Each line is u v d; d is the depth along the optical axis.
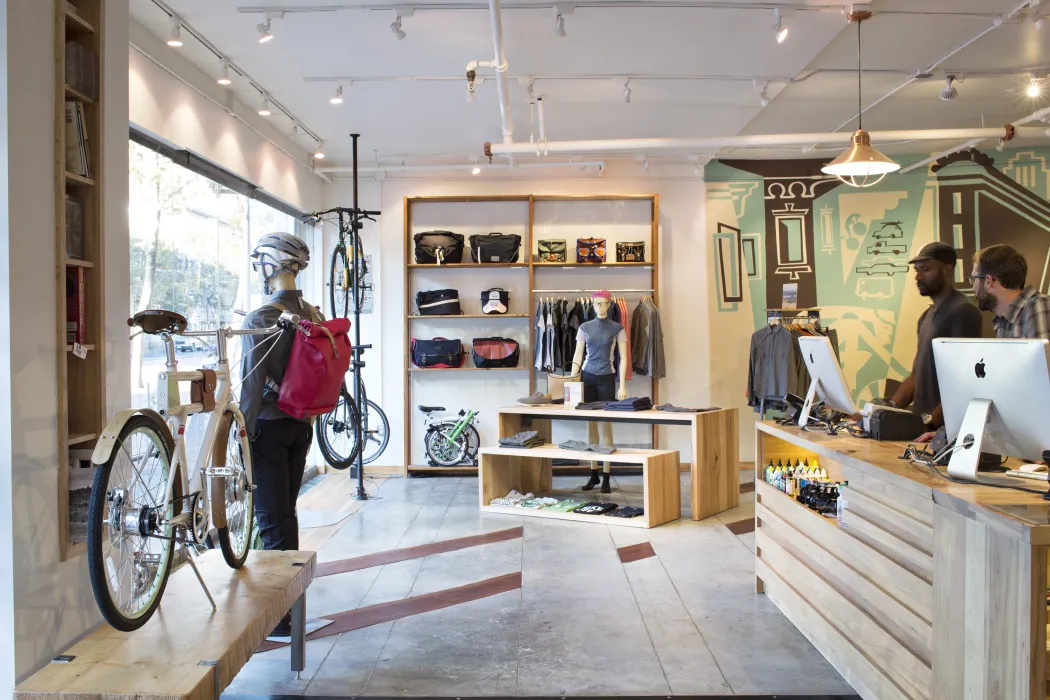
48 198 2.68
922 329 3.99
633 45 5.19
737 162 8.88
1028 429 2.40
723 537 5.77
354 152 7.54
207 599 2.79
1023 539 2.02
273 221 7.55
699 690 3.21
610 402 6.79
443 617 4.09
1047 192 8.59
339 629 3.93
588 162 8.43
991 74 6.00
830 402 4.07
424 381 8.77
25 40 2.58
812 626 3.62
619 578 4.77
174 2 4.36
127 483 3.07
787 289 8.81
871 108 7.00
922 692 2.60
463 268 8.75
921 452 3.03
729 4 4.53
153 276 5.02
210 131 5.69
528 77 5.82
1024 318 3.33
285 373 3.37
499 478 7.00
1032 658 2.03
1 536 2.44
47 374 2.66
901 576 2.78
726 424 6.70
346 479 8.35
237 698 3.15
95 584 2.21
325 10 4.52
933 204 8.77
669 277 8.80
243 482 3.13
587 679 3.31
